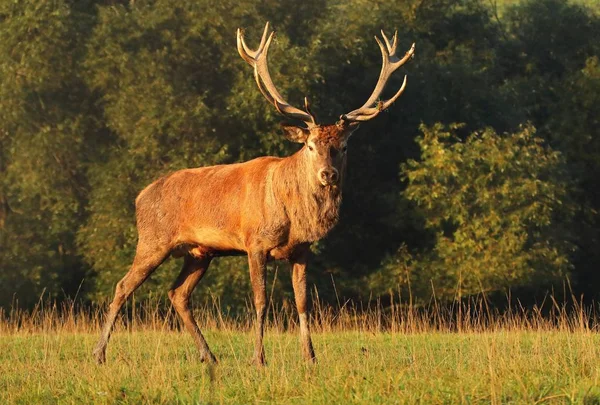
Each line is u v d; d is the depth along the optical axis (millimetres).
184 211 33656
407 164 81062
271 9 75812
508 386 22922
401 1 89438
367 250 79750
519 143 80750
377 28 79625
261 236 31422
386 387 23297
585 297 89500
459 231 72062
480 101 87125
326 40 75188
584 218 91000
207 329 44969
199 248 33875
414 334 42531
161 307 69875
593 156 91875
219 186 32938
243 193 32156
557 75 105312
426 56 87188
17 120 75938
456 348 33562
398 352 34719
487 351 27641
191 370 29250
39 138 75438
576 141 91875
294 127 30844
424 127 74438
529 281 71000
